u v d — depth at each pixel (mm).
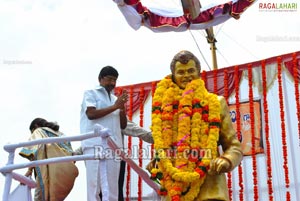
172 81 6176
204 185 5613
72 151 7242
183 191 5590
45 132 7160
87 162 6480
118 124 6793
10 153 5332
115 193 6477
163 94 6102
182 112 5871
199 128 5801
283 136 7832
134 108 8922
